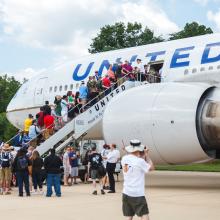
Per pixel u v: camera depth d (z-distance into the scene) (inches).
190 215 412.5
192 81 676.1
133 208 309.6
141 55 805.9
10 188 652.1
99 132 819.4
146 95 637.9
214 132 599.2
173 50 759.7
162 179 877.2
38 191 629.3
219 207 461.7
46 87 959.0
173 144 607.5
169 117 607.2
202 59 707.4
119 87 748.0
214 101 606.9
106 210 450.0
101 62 869.8
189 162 625.9
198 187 685.9
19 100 1018.1
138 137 631.8
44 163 580.7
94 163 599.8
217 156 638.5
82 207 472.7
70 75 917.2
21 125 1026.7
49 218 402.9
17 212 440.8
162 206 469.1
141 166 307.4
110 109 665.6
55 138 733.3
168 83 644.7
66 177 734.5
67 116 794.2
